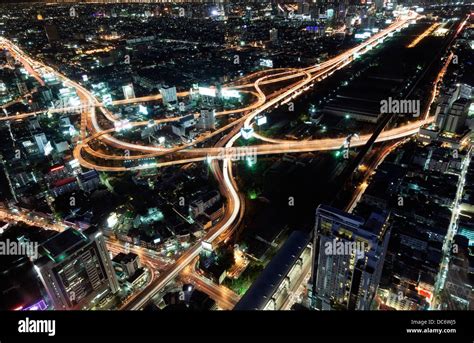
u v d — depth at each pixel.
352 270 153.88
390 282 186.38
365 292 154.25
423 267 191.88
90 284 183.25
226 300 189.88
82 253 174.00
